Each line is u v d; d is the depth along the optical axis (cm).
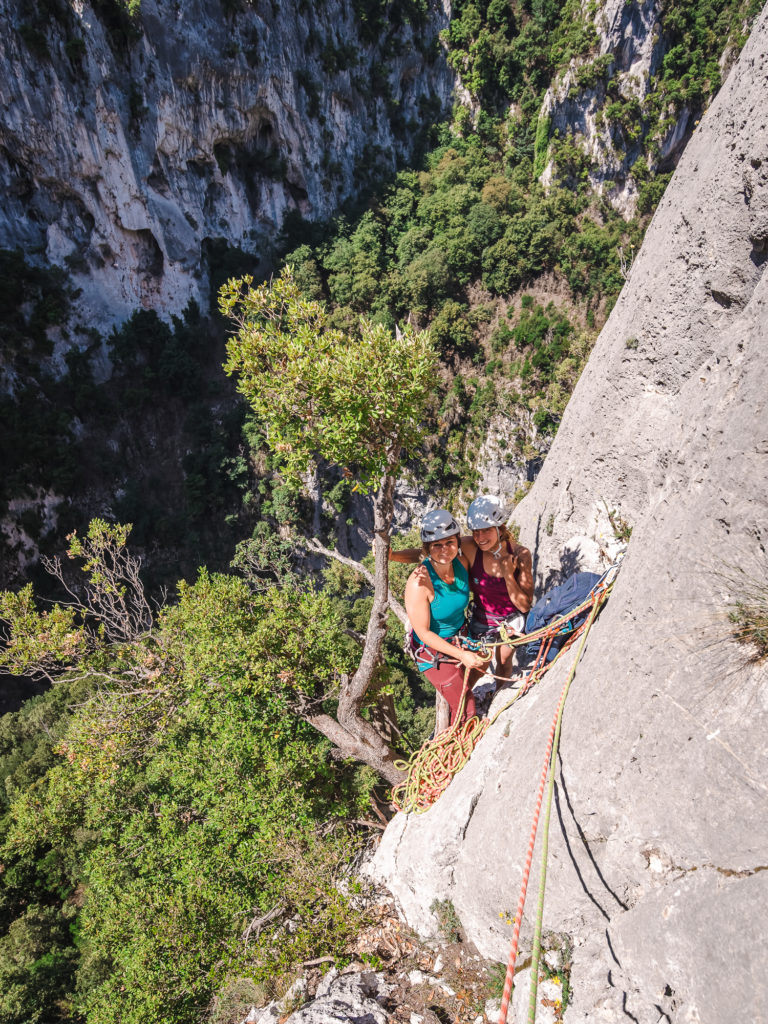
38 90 3647
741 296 401
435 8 5550
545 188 5725
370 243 5219
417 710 2197
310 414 543
